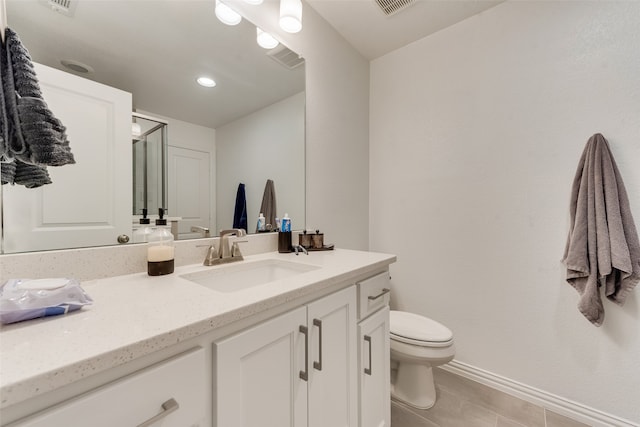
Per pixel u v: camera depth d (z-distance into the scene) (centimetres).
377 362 112
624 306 124
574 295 136
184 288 71
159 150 100
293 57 149
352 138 195
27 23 72
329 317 87
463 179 171
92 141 83
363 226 207
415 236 191
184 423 50
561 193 139
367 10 162
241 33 126
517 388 151
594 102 131
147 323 50
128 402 43
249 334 61
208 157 115
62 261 74
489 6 159
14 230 68
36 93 65
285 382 71
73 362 37
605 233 120
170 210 103
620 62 125
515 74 152
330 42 174
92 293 67
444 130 178
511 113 154
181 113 106
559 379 140
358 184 202
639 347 121
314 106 162
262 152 135
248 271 108
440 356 129
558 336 140
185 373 50
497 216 159
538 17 145
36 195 72
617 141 125
